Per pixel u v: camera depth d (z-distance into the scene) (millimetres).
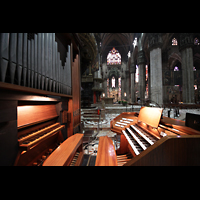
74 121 3746
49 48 2369
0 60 1289
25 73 1666
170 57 27250
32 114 2133
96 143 4191
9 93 1518
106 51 40438
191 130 1587
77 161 1863
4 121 1439
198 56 26281
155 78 17234
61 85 2904
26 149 1615
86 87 18344
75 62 4113
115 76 44531
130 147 2135
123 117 3717
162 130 2018
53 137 2824
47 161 1392
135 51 28953
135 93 33875
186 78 19734
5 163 1442
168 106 18609
